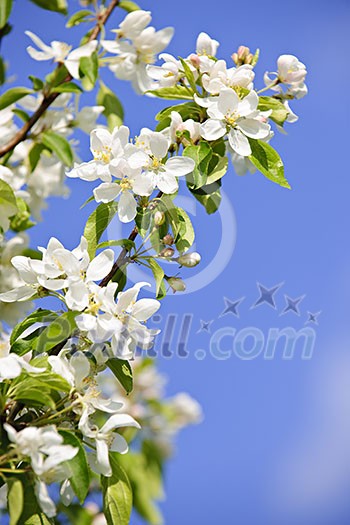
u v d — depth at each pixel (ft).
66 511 4.04
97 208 3.61
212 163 3.69
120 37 3.92
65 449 3.29
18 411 3.43
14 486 3.31
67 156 3.86
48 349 3.49
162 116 3.76
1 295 3.56
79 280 3.49
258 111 3.67
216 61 3.80
